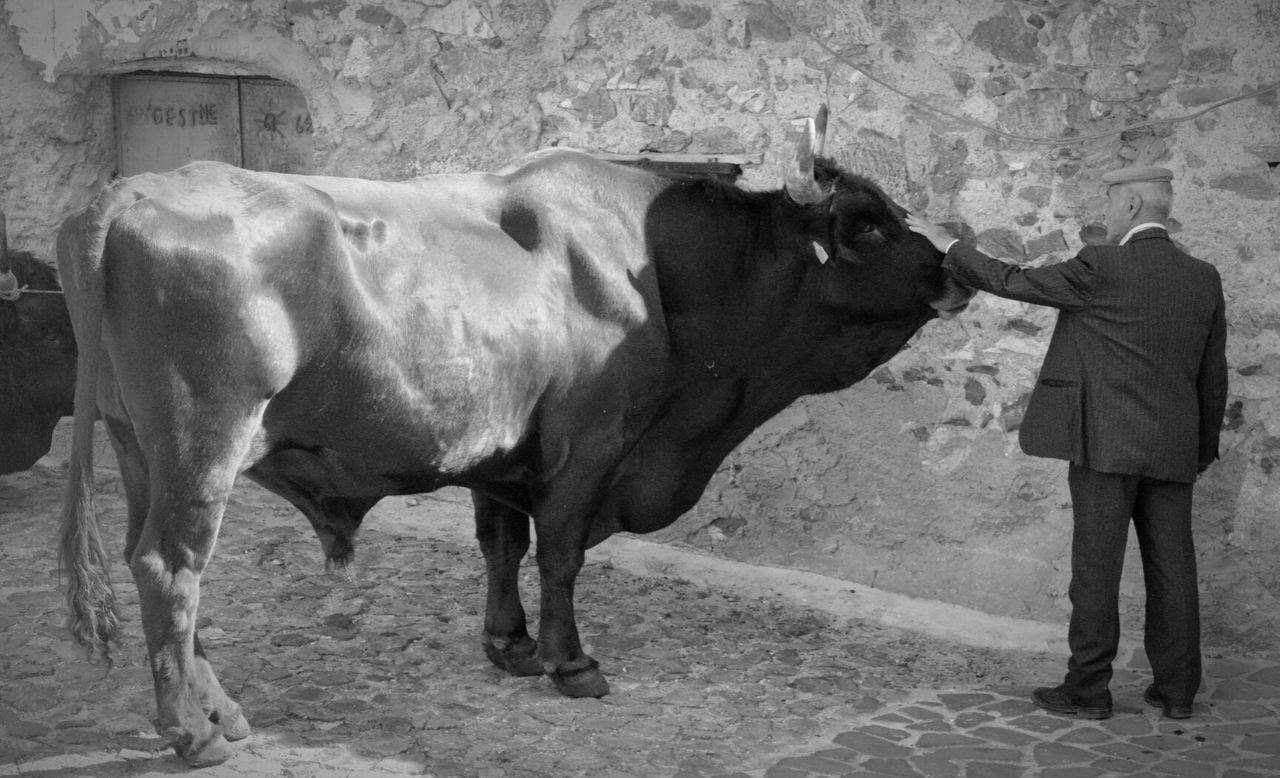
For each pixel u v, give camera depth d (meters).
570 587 4.86
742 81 6.21
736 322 4.99
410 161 6.94
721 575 6.25
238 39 7.12
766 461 6.29
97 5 7.24
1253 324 5.39
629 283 4.70
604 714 4.75
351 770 4.17
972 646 5.63
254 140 7.53
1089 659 4.86
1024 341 5.77
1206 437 4.90
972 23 5.76
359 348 4.07
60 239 4.02
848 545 6.18
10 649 4.93
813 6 6.03
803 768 4.38
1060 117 5.66
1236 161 5.38
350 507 4.51
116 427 4.08
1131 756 4.56
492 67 6.71
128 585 5.71
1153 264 4.70
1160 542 4.88
